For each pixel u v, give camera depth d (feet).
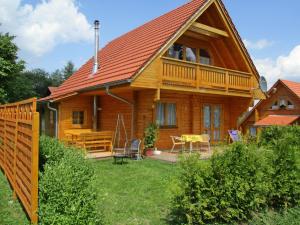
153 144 43.93
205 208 17.38
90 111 55.77
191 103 52.60
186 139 43.24
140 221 18.51
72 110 53.36
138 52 45.91
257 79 57.21
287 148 21.83
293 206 21.43
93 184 17.19
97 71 54.85
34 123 16.15
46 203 15.28
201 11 45.37
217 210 17.34
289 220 18.34
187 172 17.56
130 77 38.32
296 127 30.04
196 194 17.24
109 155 41.91
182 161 17.98
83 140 43.47
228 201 17.69
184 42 52.49
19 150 21.39
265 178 19.70
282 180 20.98
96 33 56.85
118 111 50.88
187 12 46.57
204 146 53.52
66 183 15.10
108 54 62.03
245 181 18.11
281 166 21.25
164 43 41.37
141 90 45.75
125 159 41.27
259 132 31.07
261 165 19.01
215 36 53.83
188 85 44.45
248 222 18.04
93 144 44.45
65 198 14.74
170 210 19.84
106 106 54.19
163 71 41.65
